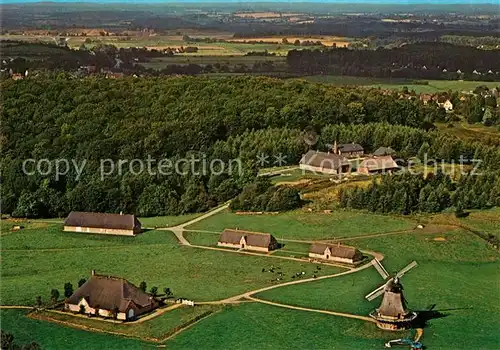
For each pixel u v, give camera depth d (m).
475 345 136.50
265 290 165.38
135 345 136.25
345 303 156.38
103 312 149.38
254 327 144.12
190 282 172.12
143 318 148.75
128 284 154.25
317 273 177.25
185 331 142.62
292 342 137.38
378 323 144.50
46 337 139.75
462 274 178.50
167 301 158.50
